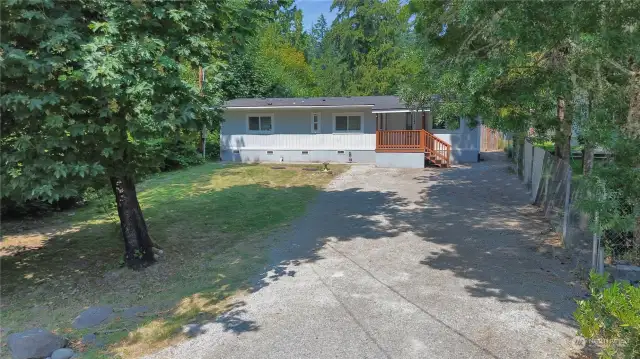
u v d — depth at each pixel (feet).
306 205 39.17
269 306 17.95
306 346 14.51
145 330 16.47
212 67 21.12
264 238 28.81
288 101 74.13
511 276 19.98
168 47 19.26
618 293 11.41
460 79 20.40
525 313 16.16
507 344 14.05
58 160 17.70
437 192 43.34
